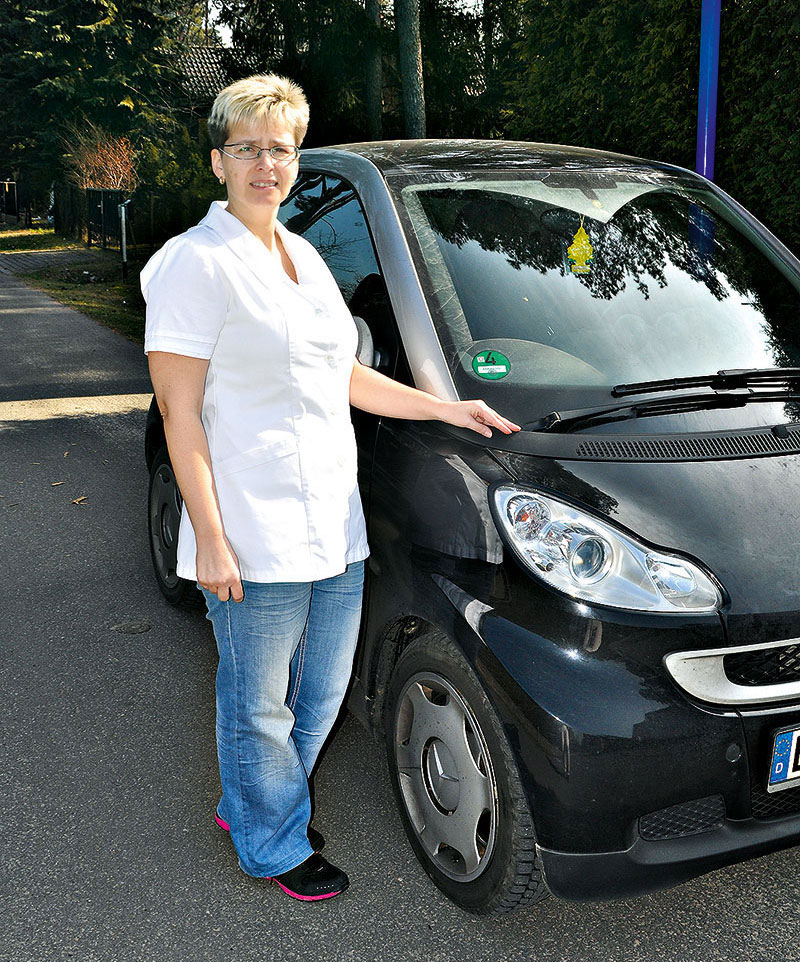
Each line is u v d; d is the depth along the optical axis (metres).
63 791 3.03
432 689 2.52
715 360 2.88
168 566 4.31
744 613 2.21
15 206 34.81
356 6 19.70
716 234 3.33
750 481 2.42
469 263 2.89
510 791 2.23
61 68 34.59
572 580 2.22
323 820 2.89
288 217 3.53
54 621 4.21
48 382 9.44
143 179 24.91
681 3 7.17
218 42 21.56
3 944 2.42
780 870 2.66
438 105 20.70
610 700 2.13
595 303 2.93
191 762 3.19
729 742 2.17
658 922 2.48
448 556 2.40
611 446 2.45
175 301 2.09
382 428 2.72
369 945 2.41
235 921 2.50
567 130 8.70
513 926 2.47
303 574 2.26
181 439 2.14
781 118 6.89
